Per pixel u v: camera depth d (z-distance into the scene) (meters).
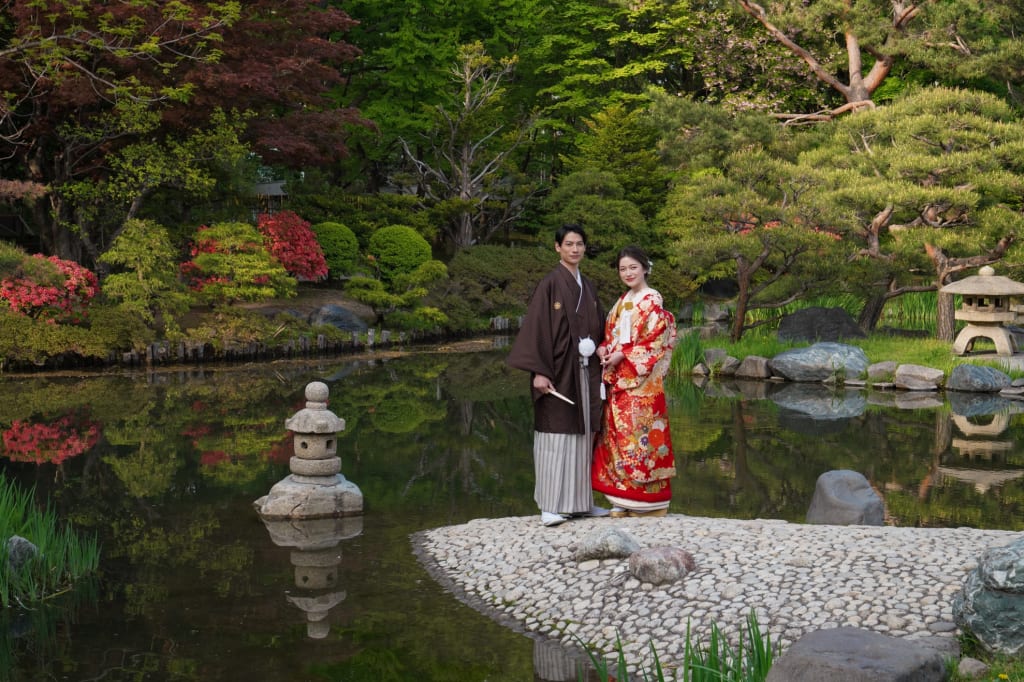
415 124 26.14
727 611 4.18
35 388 12.78
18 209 20.50
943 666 3.18
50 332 14.58
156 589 5.12
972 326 14.80
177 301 16.11
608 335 5.89
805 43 26.34
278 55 18.45
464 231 26.36
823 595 4.16
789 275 17.44
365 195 24.69
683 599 4.38
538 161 31.50
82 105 16.39
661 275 24.25
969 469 8.27
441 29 27.62
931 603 3.98
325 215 22.91
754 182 16.20
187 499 7.13
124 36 15.03
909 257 15.87
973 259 15.81
